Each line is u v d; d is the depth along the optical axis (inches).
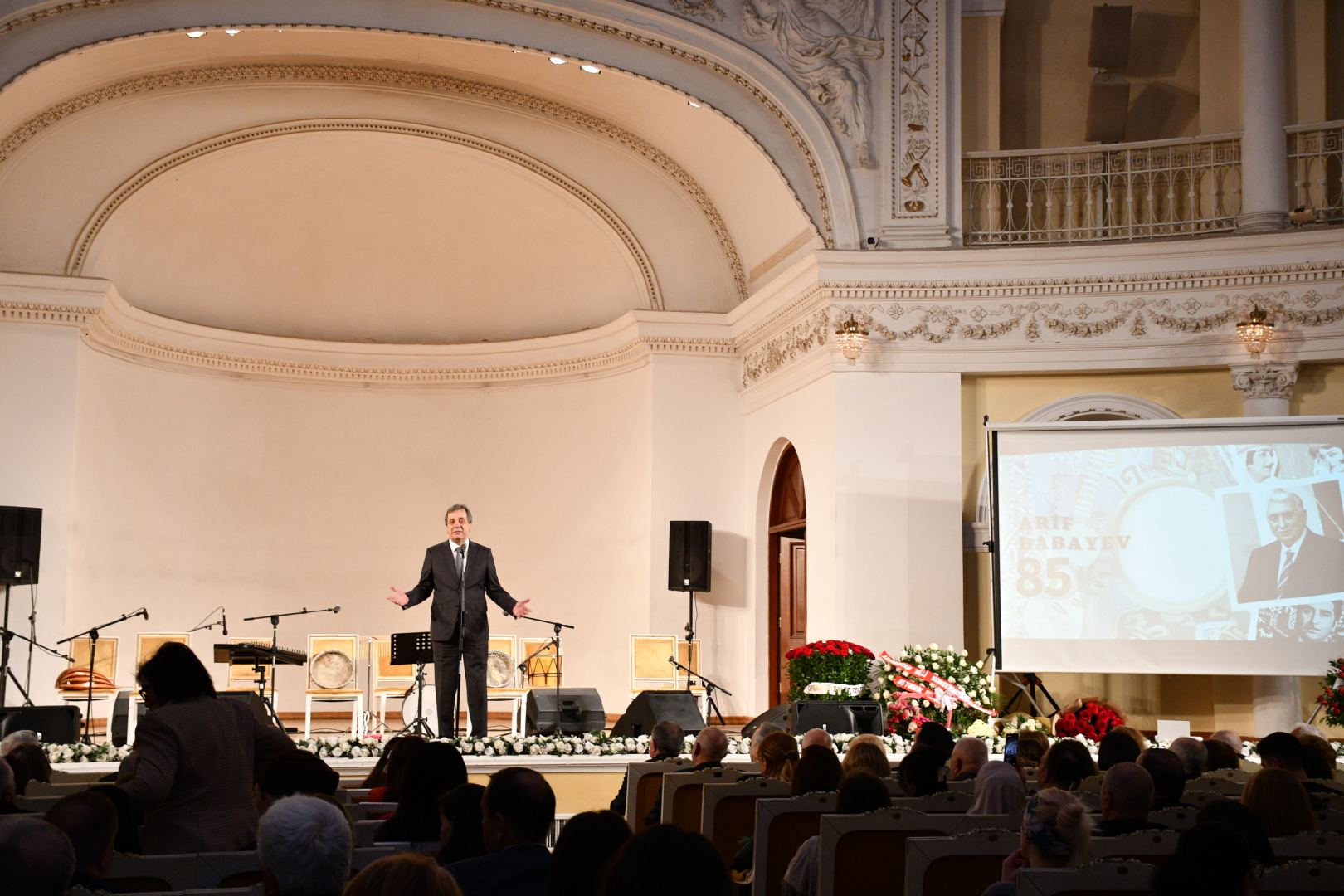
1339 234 501.4
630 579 642.8
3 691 512.1
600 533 659.4
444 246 688.4
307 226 671.8
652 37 551.8
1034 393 544.1
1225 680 518.3
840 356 540.4
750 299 609.0
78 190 591.8
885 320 541.6
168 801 194.9
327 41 577.3
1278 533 478.0
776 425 602.2
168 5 518.9
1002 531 491.8
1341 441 477.7
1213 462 485.1
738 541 635.5
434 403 698.2
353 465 687.7
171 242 642.2
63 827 136.0
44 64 509.7
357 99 620.1
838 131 557.3
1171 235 531.2
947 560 531.2
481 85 620.7
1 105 533.6
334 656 568.1
